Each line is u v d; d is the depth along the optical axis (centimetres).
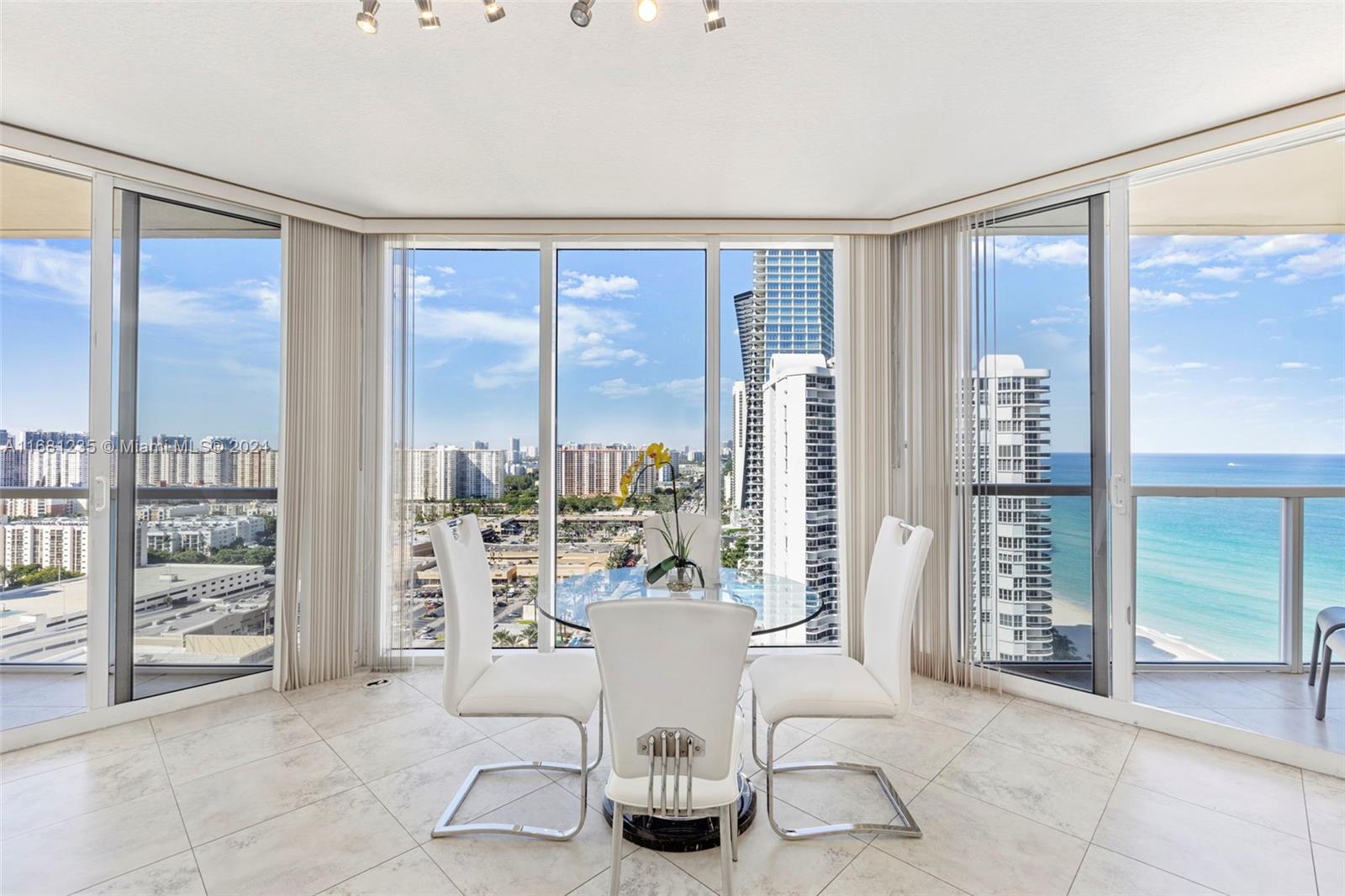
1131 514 269
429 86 208
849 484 340
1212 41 184
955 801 205
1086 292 281
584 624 195
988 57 192
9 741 239
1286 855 176
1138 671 298
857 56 191
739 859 176
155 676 277
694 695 140
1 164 248
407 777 221
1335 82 208
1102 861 174
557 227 332
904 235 337
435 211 322
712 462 352
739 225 335
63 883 163
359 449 333
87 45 185
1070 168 275
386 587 336
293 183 288
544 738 254
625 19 173
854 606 339
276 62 194
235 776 221
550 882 166
